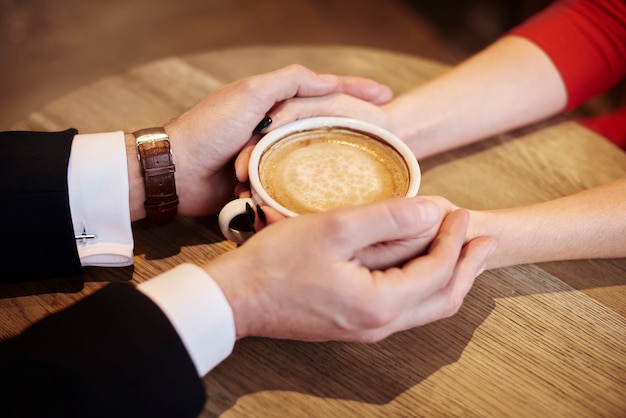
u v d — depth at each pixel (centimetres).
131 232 46
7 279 44
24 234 43
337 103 50
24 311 43
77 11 132
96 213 46
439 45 131
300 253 39
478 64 57
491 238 43
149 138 46
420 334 42
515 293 45
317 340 41
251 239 40
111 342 37
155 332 38
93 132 53
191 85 58
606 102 108
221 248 47
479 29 134
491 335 43
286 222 40
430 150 54
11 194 43
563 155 54
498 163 53
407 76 60
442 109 54
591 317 44
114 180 45
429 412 39
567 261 47
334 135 47
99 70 117
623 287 46
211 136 46
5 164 44
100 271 45
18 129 53
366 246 39
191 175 47
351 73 60
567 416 39
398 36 133
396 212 38
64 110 55
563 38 58
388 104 54
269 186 43
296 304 39
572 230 46
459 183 51
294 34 131
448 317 43
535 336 43
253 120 46
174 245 47
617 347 42
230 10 137
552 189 51
